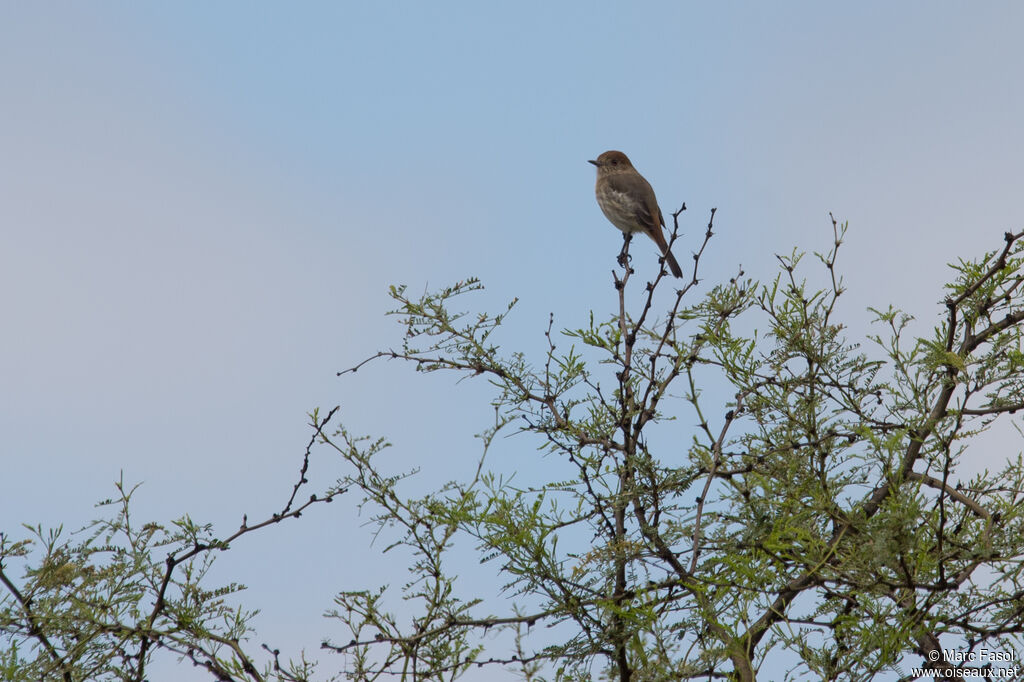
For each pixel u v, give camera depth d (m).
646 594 7.27
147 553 8.45
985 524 8.14
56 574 7.99
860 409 9.62
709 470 8.48
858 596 7.37
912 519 6.89
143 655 8.19
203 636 8.28
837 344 9.73
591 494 9.23
